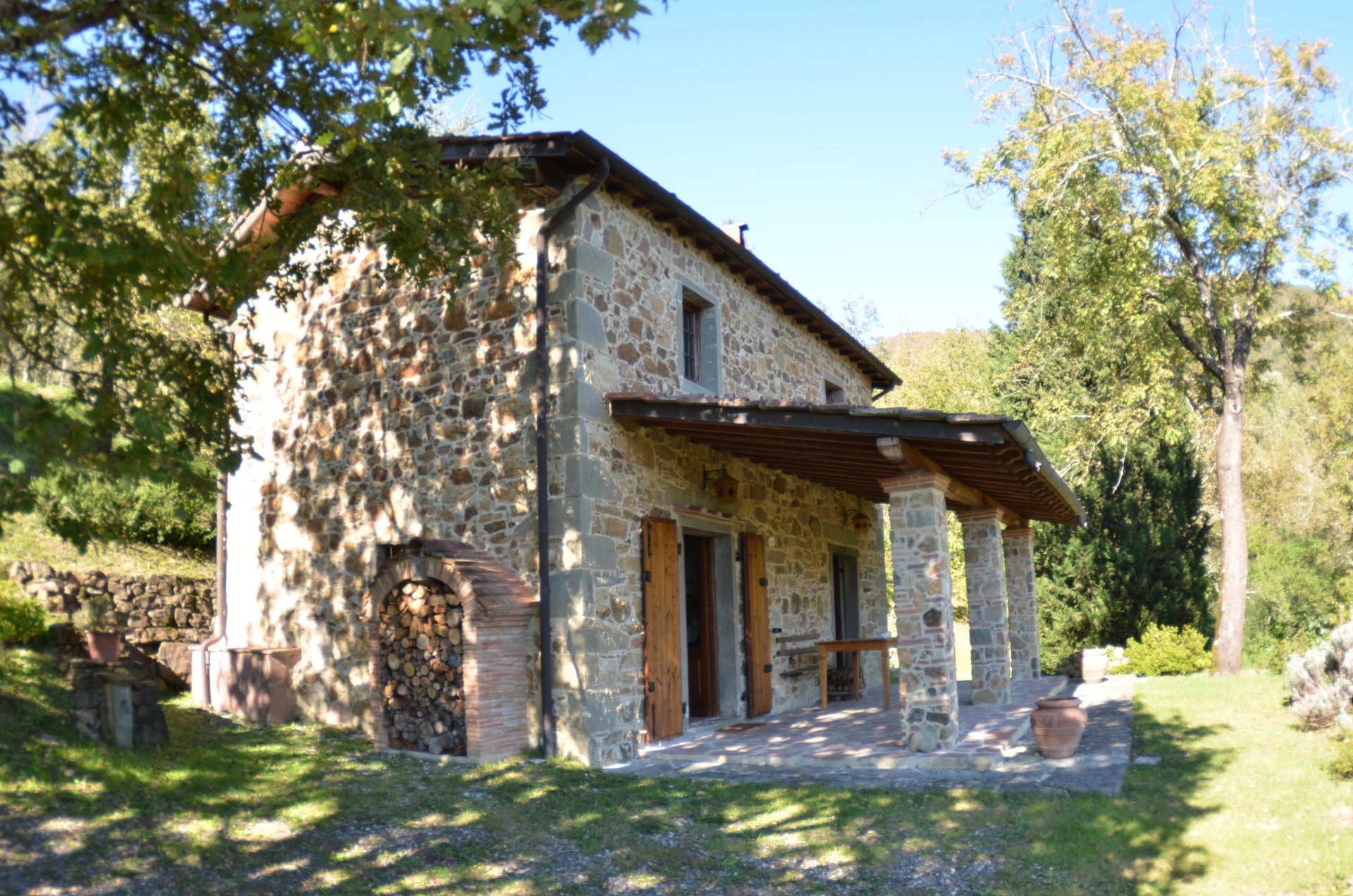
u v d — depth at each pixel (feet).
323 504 30.66
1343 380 71.61
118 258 14.92
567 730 24.90
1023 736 29.01
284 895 15.64
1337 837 17.67
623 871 17.52
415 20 14.24
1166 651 47.57
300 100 19.48
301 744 26.55
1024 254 67.15
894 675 49.73
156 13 15.97
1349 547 77.56
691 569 34.65
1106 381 57.36
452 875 17.02
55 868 15.30
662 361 29.81
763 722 31.68
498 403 27.07
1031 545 44.52
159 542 40.32
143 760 21.01
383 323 29.89
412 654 26.04
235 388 20.35
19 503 16.20
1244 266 46.83
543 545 25.40
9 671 22.81
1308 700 28.22
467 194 21.31
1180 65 45.57
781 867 17.67
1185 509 55.52
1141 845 17.84
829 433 24.43
